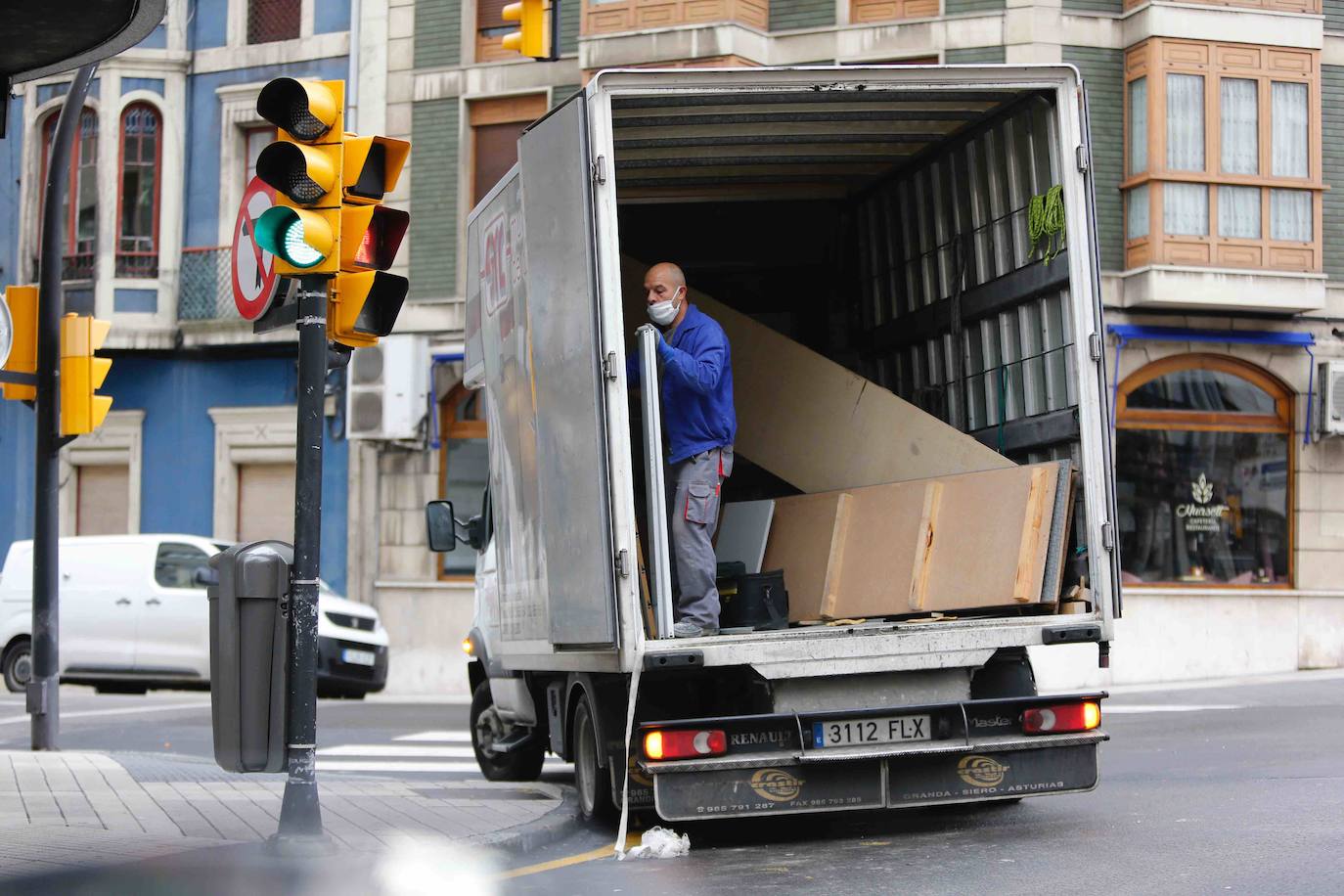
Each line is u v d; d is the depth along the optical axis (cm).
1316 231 2411
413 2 2714
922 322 1155
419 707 2256
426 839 910
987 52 2419
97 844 905
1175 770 1181
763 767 877
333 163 857
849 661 894
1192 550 2431
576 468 911
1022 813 994
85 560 2336
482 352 1159
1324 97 2480
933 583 1004
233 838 929
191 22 2869
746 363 1173
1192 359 2441
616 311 882
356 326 877
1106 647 930
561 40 2595
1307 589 2444
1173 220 2373
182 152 2853
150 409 2875
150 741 1739
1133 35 2411
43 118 2928
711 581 948
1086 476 941
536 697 1195
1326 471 2458
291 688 870
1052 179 993
